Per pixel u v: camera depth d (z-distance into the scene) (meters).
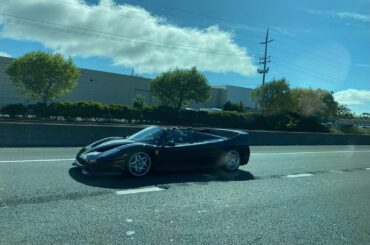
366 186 9.32
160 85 49.91
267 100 56.16
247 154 10.59
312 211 6.56
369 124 94.25
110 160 8.02
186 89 49.22
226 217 5.90
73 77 39.84
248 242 4.85
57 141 15.33
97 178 8.17
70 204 6.08
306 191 8.29
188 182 8.41
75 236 4.69
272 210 6.48
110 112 35.53
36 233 4.72
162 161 8.87
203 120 42.34
